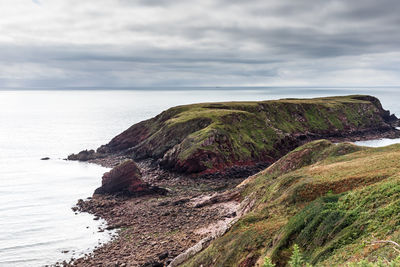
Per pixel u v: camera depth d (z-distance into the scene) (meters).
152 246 53.22
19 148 160.88
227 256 35.66
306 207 34.84
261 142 133.25
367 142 166.38
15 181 100.50
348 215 28.22
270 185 59.34
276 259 29.27
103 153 144.00
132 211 71.62
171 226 61.25
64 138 194.88
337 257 23.17
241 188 75.19
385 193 28.02
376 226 23.95
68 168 119.94
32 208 75.25
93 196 84.12
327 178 43.66
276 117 172.38
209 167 107.31
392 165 41.47
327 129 178.88
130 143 150.00
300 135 162.88
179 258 44.16
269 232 35.91
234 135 127.69
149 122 160.12
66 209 74.69
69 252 52.88
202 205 72.00
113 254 51.31
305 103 190.25
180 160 108.69
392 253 18.31
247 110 165.38
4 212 72.25
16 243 56.31
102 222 66.12
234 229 41.06
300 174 51.84
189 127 131.75
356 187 38.22
